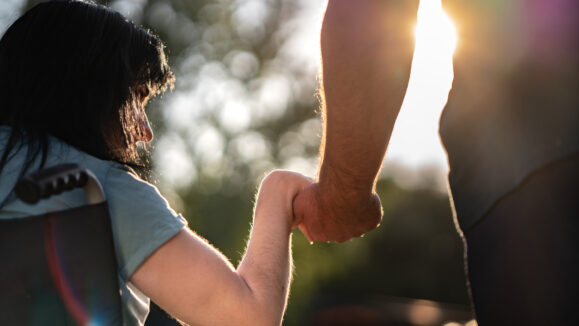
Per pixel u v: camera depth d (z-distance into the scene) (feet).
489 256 3.91
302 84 66.44
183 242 4.33
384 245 92.84
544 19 3.70
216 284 4.29
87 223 3.95
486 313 3.95
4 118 4.64
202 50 60.34
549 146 3.55
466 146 4.21
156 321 11.27
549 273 3.49
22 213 4.11
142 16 54.90
